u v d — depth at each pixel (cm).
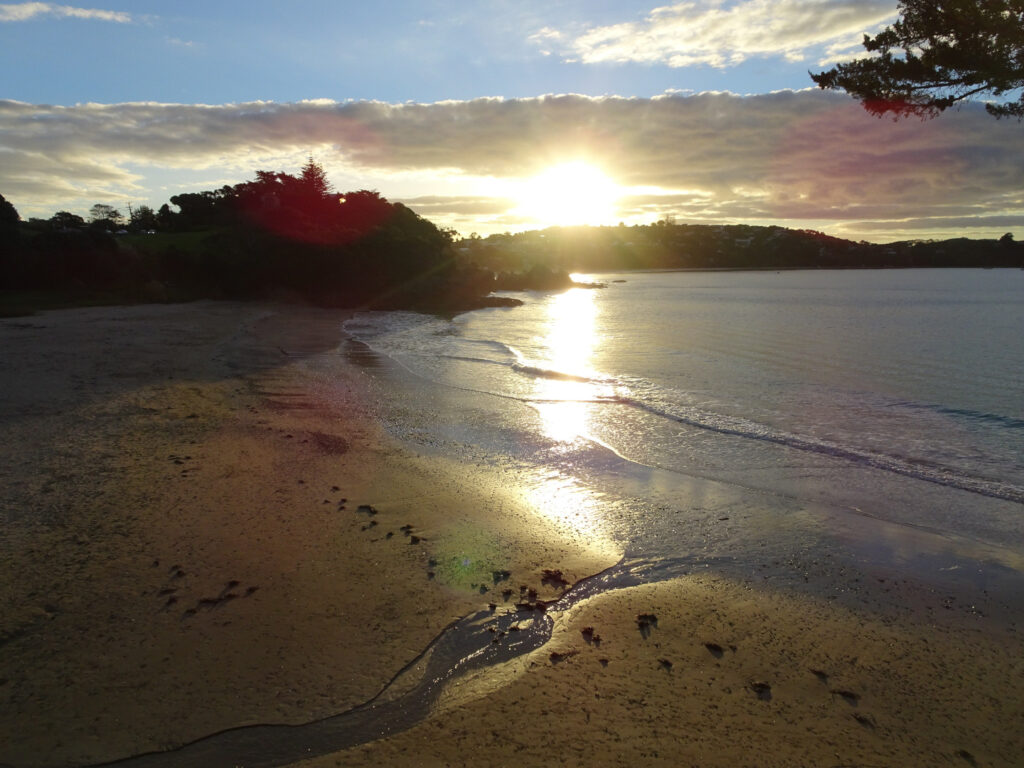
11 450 809
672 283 10481
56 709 354
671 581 565
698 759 337
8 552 534
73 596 472
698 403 1403
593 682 404
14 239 3400
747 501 786
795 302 5566
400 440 1005
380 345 2409
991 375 1792
